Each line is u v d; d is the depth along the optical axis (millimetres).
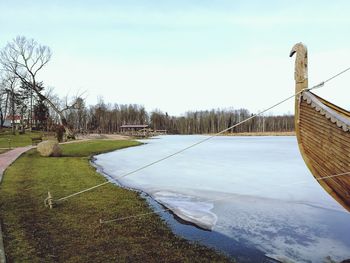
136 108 129625
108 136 71500
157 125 128750
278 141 60219
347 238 8031
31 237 6961
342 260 6750
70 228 7766
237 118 127438
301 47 6922
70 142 41875
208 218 9711
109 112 115562
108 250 6578
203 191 13695
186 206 11109
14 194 10867
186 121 130125
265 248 7375
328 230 8648
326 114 6426
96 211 9367
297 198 12328
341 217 9844
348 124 6047
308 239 7992
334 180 7016
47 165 18797
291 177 17266
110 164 22891
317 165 7219
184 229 8625
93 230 7711
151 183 15625
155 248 6898
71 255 6211
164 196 12688
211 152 33656
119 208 9867
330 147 6625
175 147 41375
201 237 8008
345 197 7211
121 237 7387
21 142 40812
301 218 9742
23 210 9031
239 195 12891
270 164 22984
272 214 10188
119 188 12930
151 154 31000
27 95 73062
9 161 19781
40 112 68938
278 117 128375
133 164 22969
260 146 43938
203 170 20109
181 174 18500
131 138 70250
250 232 8484
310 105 6797
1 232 7117
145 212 9672
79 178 14641
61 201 10289
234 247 7391
